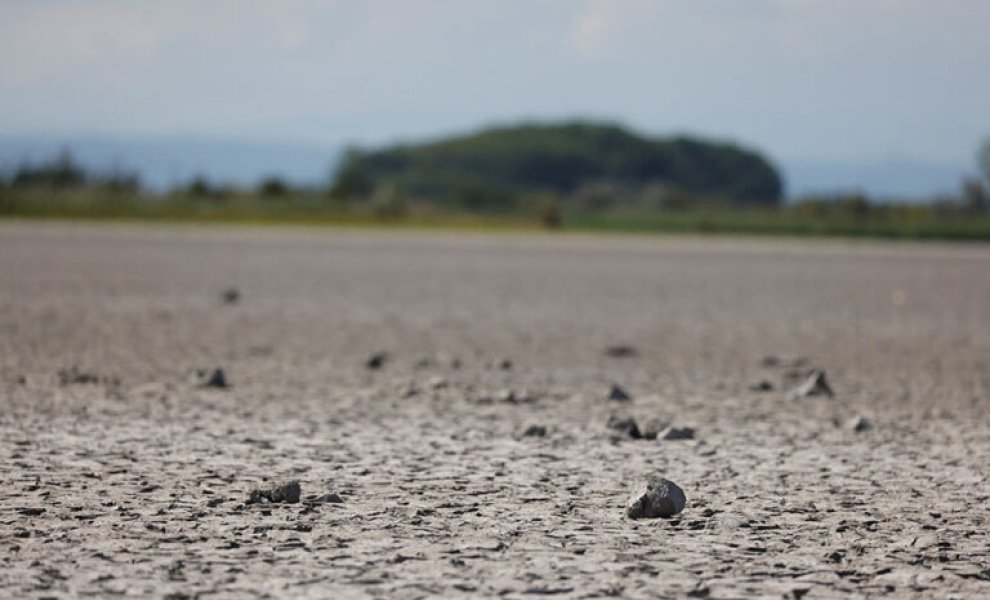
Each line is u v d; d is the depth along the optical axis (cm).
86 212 15050
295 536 1428
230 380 2820
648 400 2658
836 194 19075
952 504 1662
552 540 1429
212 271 6681
